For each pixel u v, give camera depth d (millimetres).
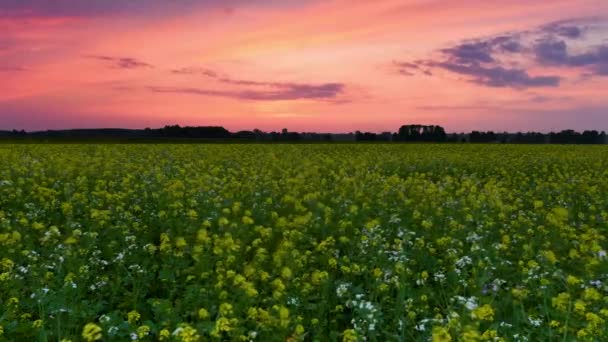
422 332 6273
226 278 7406
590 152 42156
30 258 8312
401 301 6836
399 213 13211
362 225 11781
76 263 8266
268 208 13898
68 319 6250
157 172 21203
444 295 7582
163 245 8891
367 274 8445
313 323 6461
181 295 7633
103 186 17781
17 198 14445
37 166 21516
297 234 9984
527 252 9297
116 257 8875
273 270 8055
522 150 44750
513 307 6844
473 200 14453
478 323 5727
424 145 53312
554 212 13070
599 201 15930
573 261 8836
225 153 33281
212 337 5578
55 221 12320
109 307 7172
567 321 5809
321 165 27453
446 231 11461
